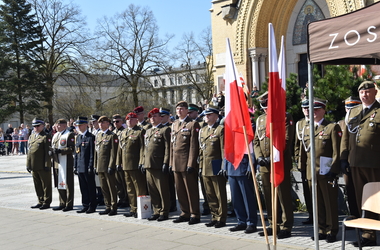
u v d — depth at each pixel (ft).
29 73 127.95
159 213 31.99
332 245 22.98
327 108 32.94
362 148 22.52
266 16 69.51
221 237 25.98
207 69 152.25
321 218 24.45
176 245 24.73
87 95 133.49
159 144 31.53
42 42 129.70
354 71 33.63
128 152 33.22
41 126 38.40
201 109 53.72
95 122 41.91
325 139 23.86
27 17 128.77
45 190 38.19
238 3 70.44
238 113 21.43
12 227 31.81
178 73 154.20
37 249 25.57
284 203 25.16
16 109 128.77
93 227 30.48
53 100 155.02
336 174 23.36
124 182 37.52
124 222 31.50
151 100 134.10
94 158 35.12
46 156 37.78
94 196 35.83
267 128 20.06
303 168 25.72
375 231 22.48
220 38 74.59
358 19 16.38
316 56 17.63
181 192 30.76
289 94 35.37
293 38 71.26
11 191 50.08
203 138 28.94
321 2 67.72
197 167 30.14
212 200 29.19
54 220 33.53
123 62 129.90
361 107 23.59
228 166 27.30
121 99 131.95
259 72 70.23
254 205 26.94
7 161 90.68
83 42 129.49
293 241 24.18
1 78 133.08
